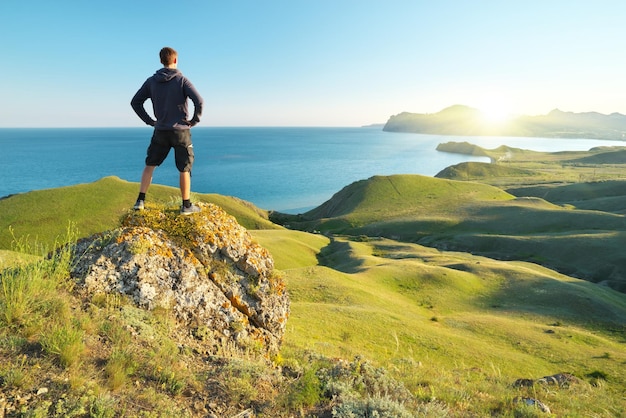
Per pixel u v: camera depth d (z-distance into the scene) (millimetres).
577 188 188375
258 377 5855
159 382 5008
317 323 36312
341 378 6504
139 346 5598
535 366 34000
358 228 143125
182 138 7492
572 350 39750
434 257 90875
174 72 7125
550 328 47469
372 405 5453
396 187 189500
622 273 84312
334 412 5191
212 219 8703
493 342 41344
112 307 6184
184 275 7473
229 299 8062
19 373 4211
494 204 153375
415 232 132375
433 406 6113
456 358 33438
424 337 37156
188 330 6910
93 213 98375
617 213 133250
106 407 4164
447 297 61312
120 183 114062
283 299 8961
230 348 6938
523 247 104875
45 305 5547
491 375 13828
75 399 4164
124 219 8242
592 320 53875
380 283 64000
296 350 9305
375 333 36438
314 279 58281
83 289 6375
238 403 5117
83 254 7059
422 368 11148
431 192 184000
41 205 97125
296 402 5391
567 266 93062
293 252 87562
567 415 7992
